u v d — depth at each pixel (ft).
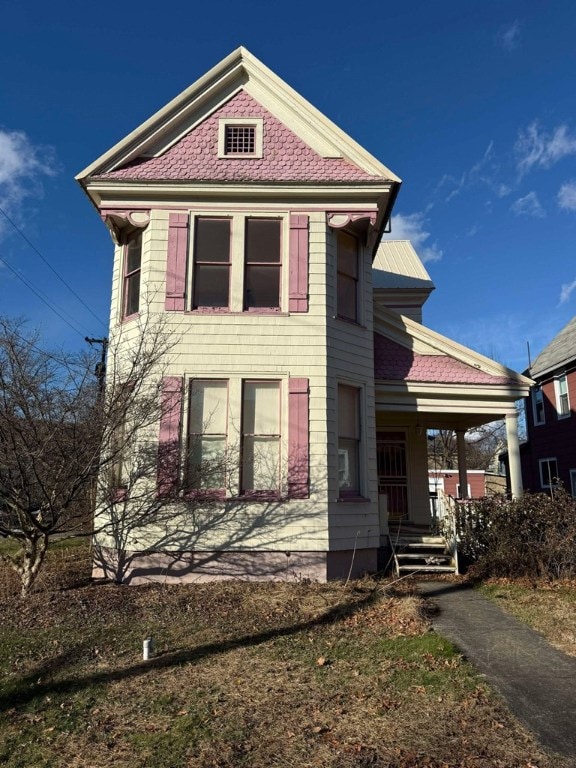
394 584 32.01
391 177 35.22
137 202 35.12
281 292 34.65
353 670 18.86
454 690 17.10
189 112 36.78
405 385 38.34
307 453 32.76
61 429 26.86
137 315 34.30
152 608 26.21
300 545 31.91
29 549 28.71
